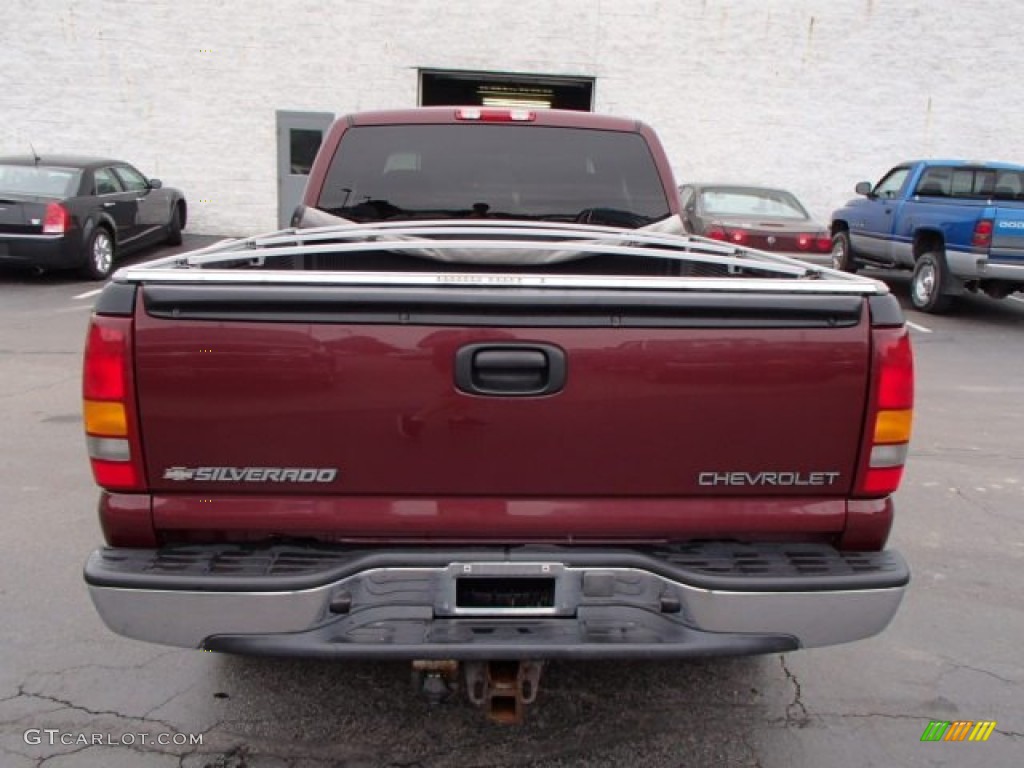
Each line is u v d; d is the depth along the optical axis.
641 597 2.43
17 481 5.09
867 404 2.45
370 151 4.62
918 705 3.21
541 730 3.02
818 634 2.44
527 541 2.51
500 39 16.28
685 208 12.51
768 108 16.75
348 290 2.35
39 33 15.70
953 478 5.55
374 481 2.44
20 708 3.06
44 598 3.80
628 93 16.64
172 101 16.14
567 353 2.40
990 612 3.90
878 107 16.77
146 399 2.37
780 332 2.42
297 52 16.09
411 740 2.95
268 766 2.80
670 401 2.43
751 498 2.51
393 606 2.40
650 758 2.88
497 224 4.02
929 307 11.82
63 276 12.34
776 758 2.89
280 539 2.52
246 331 2.35
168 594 2.33
